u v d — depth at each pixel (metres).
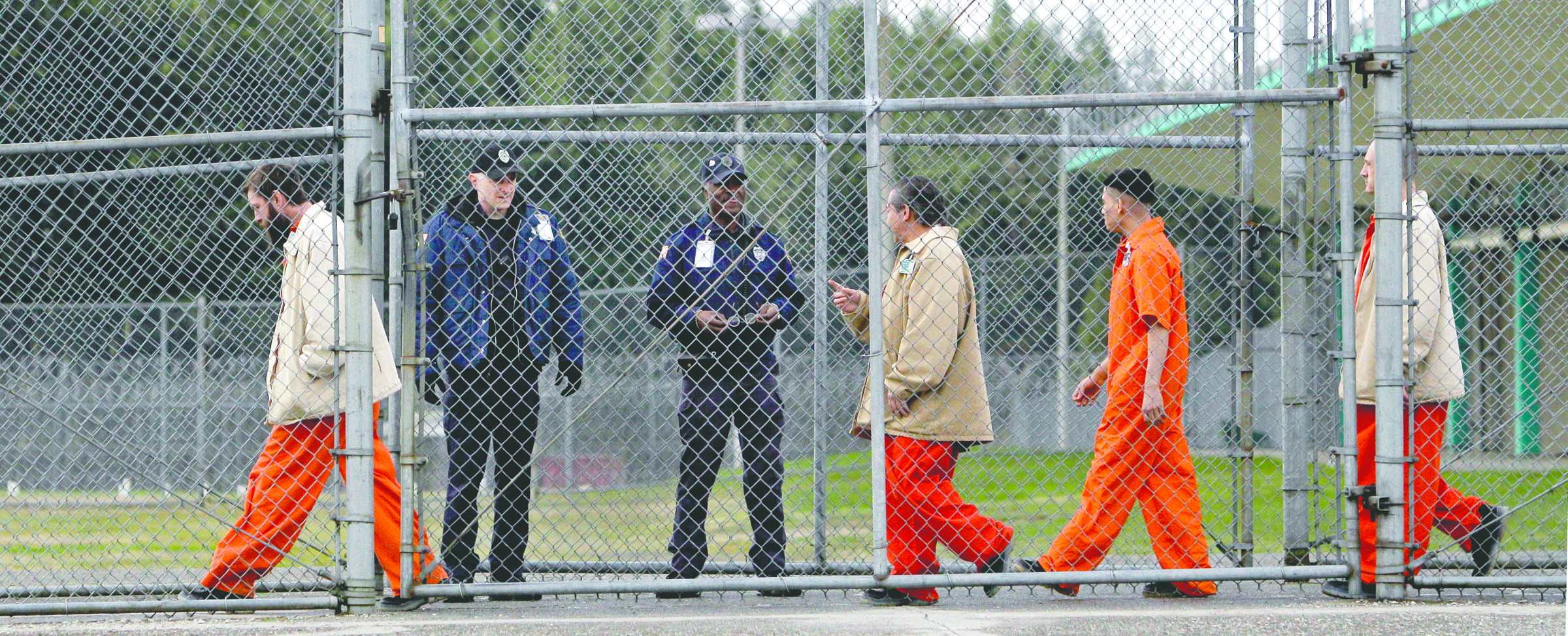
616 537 26.08
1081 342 34.97
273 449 17.00
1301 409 19.73
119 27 29.86
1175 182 23.75
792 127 28.00
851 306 18.48
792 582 16.09
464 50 30.25
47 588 18.11
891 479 17.44
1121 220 18.08
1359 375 17.12
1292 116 19.69
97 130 30.09
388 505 17.00
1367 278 17.12
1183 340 17.48
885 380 17.38
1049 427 35.09
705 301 18.64
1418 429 17.00
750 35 22.83
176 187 24.38
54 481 33.91
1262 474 31.02
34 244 33.41
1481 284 25.47
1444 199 24.17
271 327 35.97
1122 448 17.56
